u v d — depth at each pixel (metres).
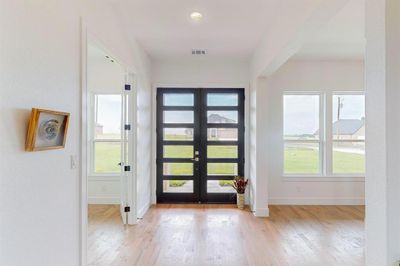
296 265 2.91
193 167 5.56
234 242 3.50
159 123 5.54
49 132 1.79
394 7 1.26
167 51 4.86
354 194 5.48
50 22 1.86
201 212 4.86
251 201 5.10
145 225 4.14
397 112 1.25
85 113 2.39
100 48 2.89
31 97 1.65
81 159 2.32
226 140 5.57
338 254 3.18
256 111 4.71
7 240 1.45
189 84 5.49
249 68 5.43
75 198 2.23
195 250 3.25
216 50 4.80
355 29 3.77
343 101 5.61
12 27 1.48
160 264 2.90
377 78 1.31
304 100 5.63
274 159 5.49
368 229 1.38
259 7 3.15
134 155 4.21
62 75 2.02
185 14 3.36
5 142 1.43
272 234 3.80
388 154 1.25
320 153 5.59
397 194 1.24
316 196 5.48
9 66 1.46
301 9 2.48
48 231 1.83
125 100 4.21
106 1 2.91
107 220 4.42
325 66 5.52
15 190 1.51
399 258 1.23
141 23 3.62
